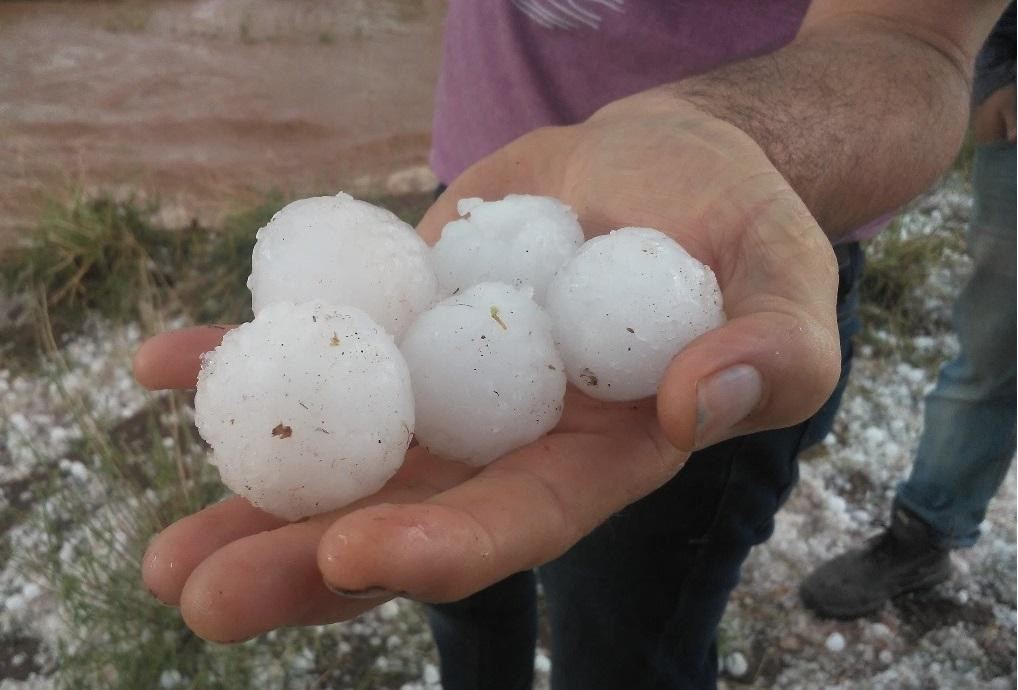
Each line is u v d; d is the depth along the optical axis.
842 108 0.28
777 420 0.20
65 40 0.93
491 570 0.18
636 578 0.29
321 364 0.22
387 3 1.13
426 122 0.81
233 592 0.18
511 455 0.22
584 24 0.32
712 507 0.28
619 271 0.24
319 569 0.18
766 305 0.21
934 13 0.30
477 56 0.36
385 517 0.17
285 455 0.21
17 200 0.63
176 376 0.24
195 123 0.77
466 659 0.33
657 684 0.31
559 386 0.24
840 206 0.28
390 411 0.22
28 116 0.75
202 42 0.96
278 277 0.25
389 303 0.25
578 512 0.21
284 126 0.78
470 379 0.23
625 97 0.32
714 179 0.25
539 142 0.30
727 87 0.28
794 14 0.32
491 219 0.27
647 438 0.23
